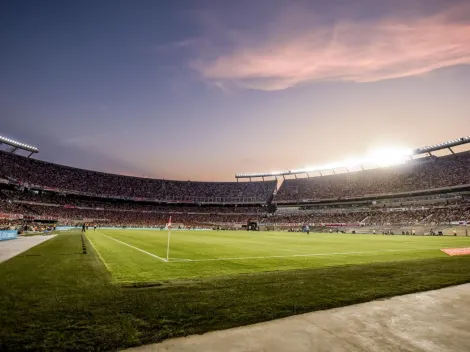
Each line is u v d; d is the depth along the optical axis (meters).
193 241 30.12
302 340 4.39
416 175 83.88
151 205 108.12
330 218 86.31
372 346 4.22
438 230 56.94
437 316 5.62
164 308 5.76
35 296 6.55
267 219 99.31
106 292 7.03
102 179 101.50
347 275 9.84
